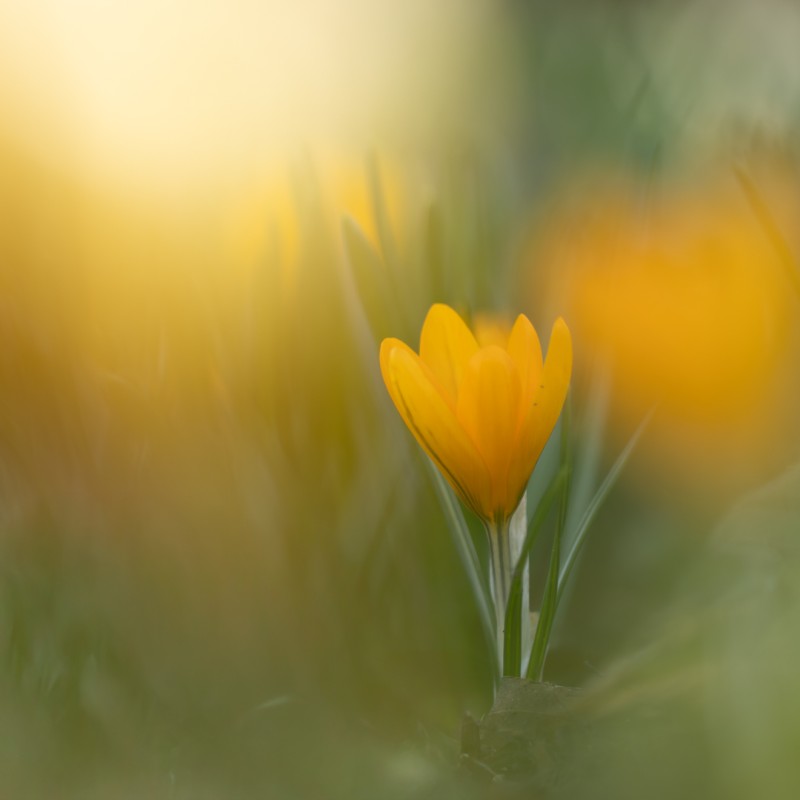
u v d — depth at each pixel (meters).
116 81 0.76
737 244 0.72
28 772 0.65
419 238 0.76
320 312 0.73
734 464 0.71
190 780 0.65
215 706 0.67
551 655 0.69
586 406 0.70
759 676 0.60
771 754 0.60
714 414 0.71
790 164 0.77
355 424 0.71
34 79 0.75
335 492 0.71
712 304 0.71
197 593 0.69
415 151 1.04
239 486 0.70
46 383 0.70
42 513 0.69
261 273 0.72
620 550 0.71
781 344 0.71
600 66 1.21
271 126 0.81
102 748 0.65
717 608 0.62
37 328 0.70
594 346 0.72
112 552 0.69
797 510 0.63
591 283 0.73
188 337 0.72
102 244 0.72
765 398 0.71
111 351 0.72
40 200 0.72
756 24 1.18
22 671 0.66
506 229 0.83
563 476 0.66
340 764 0.65
